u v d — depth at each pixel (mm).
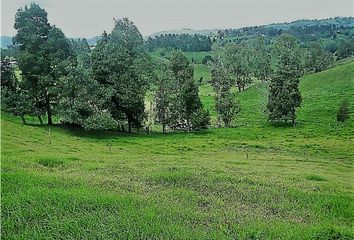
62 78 68875
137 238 12609
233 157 46656
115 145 58312
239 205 17594
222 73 104625
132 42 108875
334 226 14305
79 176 20656
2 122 56219
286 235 13430
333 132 76375
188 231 13227
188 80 82812
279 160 45188
